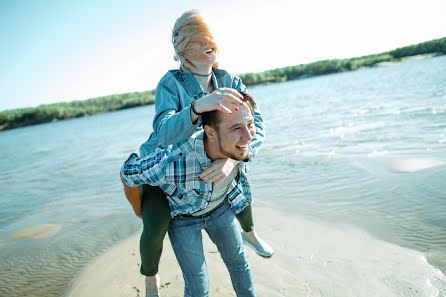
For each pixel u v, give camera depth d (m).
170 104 1.71
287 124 9.98
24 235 4.07
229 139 1.45
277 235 3.09
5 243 3.88
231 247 1.85
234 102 1.31
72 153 11.34
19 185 7.25
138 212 1.96
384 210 3.27
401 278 2.23
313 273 2.43
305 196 3.97
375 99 12.66
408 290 2.10
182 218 1.78
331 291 2.21
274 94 30.47
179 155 1.57
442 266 2.29
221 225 1.84
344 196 3.79
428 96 10.64
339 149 5.92
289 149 6.62
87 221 4.27
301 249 2.79
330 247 2.76
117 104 69.62
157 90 1.81
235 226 1.89
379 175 4.23
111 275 2.77
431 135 5.70
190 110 1.36
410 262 2.39
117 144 11.86
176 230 1.77
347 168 4.75
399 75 26.48
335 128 7.99
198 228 1.78
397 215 3.12
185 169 1.59
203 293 1.74
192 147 1.57
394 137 6.02
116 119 33.62
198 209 1.70
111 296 2.47
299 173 4.93
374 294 2.12
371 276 2.30
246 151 1.56
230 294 2.32
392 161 4.67
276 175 5.03
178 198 1.71
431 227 2.82
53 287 2.74
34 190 6.53
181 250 1.75
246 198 2.02
